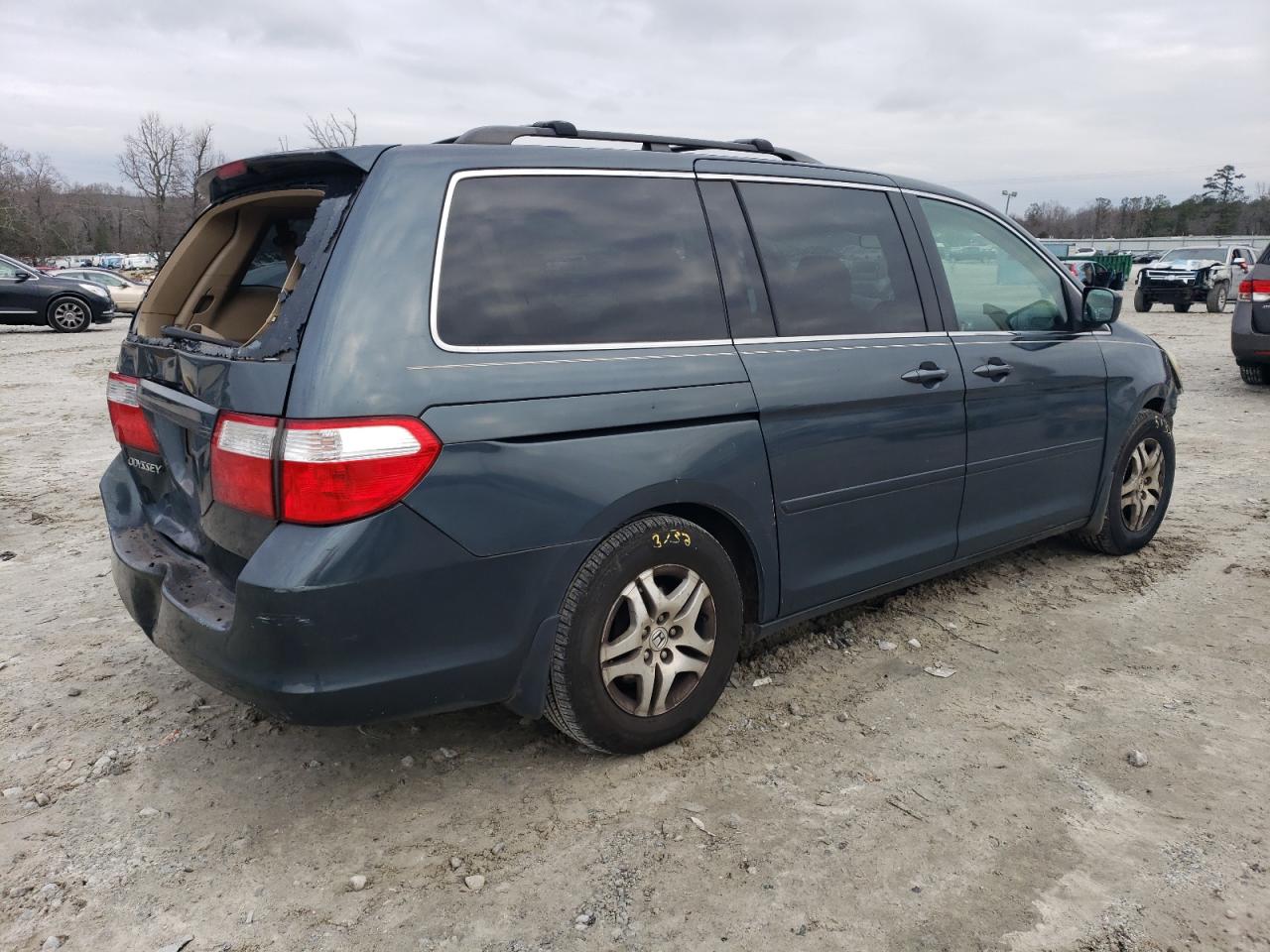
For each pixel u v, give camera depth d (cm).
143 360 314
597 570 277
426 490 242
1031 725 326
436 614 249
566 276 279
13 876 255
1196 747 310
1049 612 425
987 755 307
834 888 245
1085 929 229
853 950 224
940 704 341
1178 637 396
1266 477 660
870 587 366
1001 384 393
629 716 296
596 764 304
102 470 738
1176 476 669
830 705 341
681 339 299
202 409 257
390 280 246
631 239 297
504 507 255
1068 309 448
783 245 336
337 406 232
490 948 227
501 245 270
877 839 264
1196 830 266
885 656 381
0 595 466
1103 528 475
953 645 392
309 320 239
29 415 986
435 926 234
